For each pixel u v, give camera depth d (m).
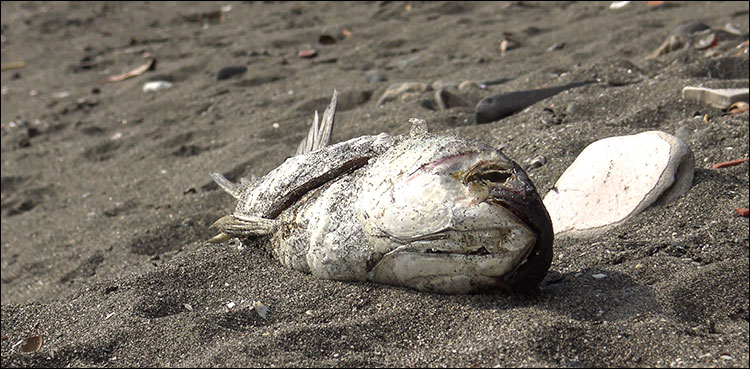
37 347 0.91
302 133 1.49
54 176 1.55
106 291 0.98
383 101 1.55
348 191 0.92
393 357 0.85
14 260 1.27
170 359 0.86
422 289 0.91
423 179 0.87
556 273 0.96
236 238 1.02
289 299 0.92
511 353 0.83
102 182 1.47
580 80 1.43
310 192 0.96
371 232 0.90
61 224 1.34
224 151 1.45
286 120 1.57
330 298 0.92
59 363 0.87
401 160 0.89
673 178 1.04
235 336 0.88
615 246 0.99
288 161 1.00
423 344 0.86
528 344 0.84
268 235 0.98
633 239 1.00
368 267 0.91
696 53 1.47
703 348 0.84
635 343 0.85
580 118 1.27
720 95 1.22
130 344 0.88
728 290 0.92
